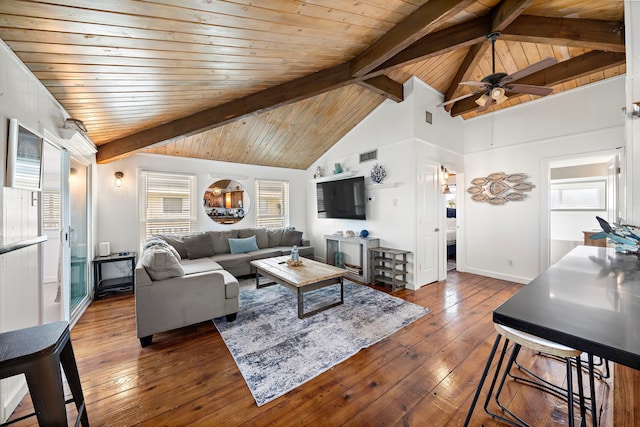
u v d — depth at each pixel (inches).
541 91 100.6
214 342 94.4
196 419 60.3
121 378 74.6
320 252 235.9
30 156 72.2
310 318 114.1
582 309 33.7
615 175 135.1
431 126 167.0
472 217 189.5
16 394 64.2
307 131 188.7
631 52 61.5
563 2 90.6
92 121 111.7
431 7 75.7
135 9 52.7
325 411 62.5
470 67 144.1
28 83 72.0
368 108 175.9
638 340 25.4
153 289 92.8
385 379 73.8
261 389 69.9
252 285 163.6
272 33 73.9
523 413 61.5
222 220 208.7
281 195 239.5
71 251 121.6
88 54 66.4
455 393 68.4
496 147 177.5
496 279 174.4
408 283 156.9
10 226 63.6
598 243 155.3
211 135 170.9
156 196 179.3
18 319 66.2
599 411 61.9
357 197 185.2
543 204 158.1
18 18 51.1
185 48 71.0
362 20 79.7
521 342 51.0
